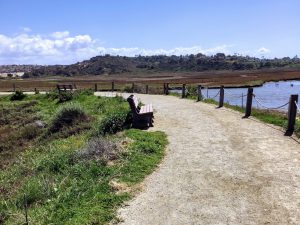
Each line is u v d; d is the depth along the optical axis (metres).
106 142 6.28
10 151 10.70
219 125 8.12
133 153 5.77
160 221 3.63
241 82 39.97
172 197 4.20
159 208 3.92
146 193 4.33
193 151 6.04
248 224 3.51
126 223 3.61
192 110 10.73
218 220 3.61
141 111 8.64
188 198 4.16
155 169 5.18
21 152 9.84
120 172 4.98
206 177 4.80
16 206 4.40
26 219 3.70
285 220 3.57
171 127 8.10
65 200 4.18
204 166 5.24
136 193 4.33
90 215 3.69
